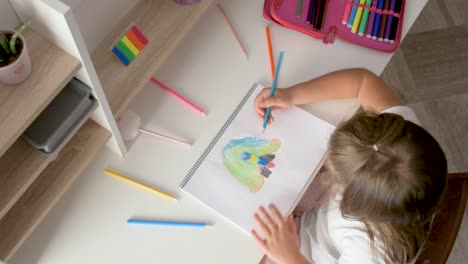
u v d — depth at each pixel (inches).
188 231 38.0
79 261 37.1
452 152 71.6
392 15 44.8
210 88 43.2
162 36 39.4
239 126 41.3
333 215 40.0
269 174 39.4
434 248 36.5
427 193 31.2
